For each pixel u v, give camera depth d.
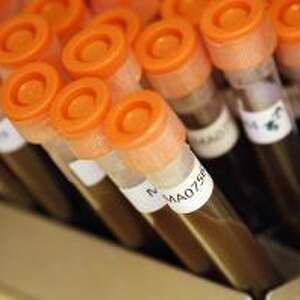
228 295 0.21
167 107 0.18
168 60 0.20
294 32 0.20
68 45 0.21
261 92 0.22
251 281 0.23
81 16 0.24
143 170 0.18
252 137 0.24
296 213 0.26
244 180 0.27
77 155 0.19
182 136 0.19
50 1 0.25
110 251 0.24
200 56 0.21
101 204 0.24
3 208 0.27
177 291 0.22
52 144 0.22
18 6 0.27
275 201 0.26
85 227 0.28
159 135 0.17
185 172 0.19
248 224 0.27
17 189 0.29
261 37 0.20
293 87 0.24
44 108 0.20
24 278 0.25
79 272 0.24
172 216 0.22
